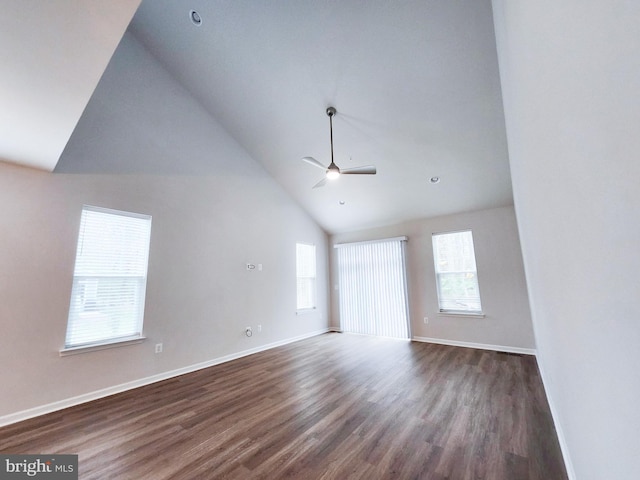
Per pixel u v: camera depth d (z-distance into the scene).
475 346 4.93
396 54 3.05
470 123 3.55
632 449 0.48
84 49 1.54
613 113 0.42
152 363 3.52
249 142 4.91
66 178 3.03
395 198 5.32
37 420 2.54
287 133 4.48
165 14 3.42
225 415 2.59
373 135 4.09
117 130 3.48
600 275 0.56
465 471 1.80
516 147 2.02
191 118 4.32
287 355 4.63
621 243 0.44
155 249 3.69
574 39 0.55
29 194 2.80
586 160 0.56
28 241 2.76
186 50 3.74
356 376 3.58
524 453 1.96
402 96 3.45
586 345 0.77
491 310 4.84
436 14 2.67
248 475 1.80
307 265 6.41
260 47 3.36
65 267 2.95
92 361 3.04
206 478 1.78
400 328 5.76
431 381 3.34
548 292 1.52
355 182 5.19
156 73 3.96
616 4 0.39
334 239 7.09
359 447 2.08
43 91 1.82
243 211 4.95
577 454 1.27
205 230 4.32
